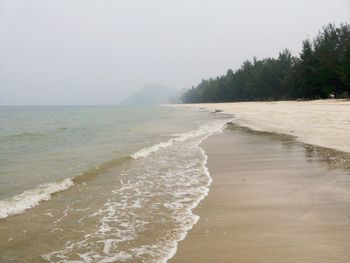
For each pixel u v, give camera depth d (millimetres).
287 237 5586
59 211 7410
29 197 8438
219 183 9828
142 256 5109
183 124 36906
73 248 5473
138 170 11922
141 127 33250
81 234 6074
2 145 19672
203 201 8039
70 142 20969
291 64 107312
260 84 113375
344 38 77938
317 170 10898
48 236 5984
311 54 78875
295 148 16016
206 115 58000
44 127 35344
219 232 5984
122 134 25984
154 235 5965
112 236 5961
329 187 8695
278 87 108938
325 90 72125
